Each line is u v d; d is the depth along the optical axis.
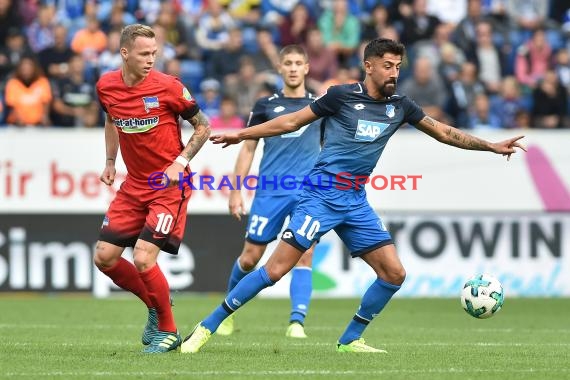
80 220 49.84
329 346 29.33
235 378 21.55
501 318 42.28
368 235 26.17
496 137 51.88
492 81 62.66
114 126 26.92
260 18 65.88
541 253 52.38
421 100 58.25
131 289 26.38
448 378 21.98
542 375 22.77
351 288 51.75
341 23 62.72
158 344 25.92
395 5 65.50
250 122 34.50
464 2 67.88
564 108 60.47
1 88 58.50
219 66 60.72
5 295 49.47
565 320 41.50
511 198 51.78
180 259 50.53
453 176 51.44
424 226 51.75
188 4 65.50
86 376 21.67
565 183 51.91
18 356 25.48
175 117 25.77
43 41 63.03
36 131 49.47
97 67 58.34
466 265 52.06
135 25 24.92
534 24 65.81
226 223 50.53
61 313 41.56
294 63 33.91
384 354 26.80
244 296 26.09
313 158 34.06
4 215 49.31
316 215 25.73
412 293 51.84
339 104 25.56
